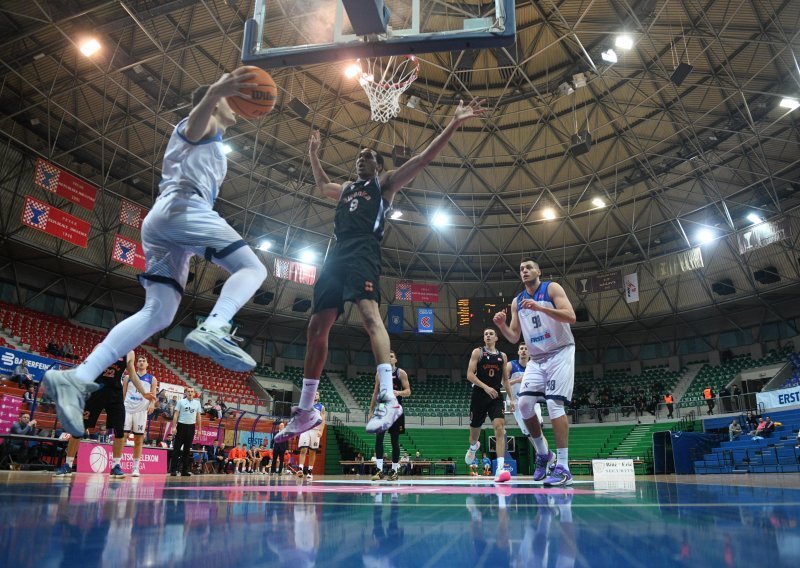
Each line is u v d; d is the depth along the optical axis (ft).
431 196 95.20
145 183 80.48
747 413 72.28
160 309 9.09
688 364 101.91
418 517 5.12
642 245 97.91
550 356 15.52
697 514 5.24
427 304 107.14
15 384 41.22
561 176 90.12
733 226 81.61
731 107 72.23
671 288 96.37
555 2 63.77
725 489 11.48
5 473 20.54
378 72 73.92
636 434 82.69
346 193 11.04
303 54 14.49
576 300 104.53
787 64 63.21
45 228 61.57
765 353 93.61
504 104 80.28
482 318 97.45
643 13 61.00
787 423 65.72
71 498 6.73
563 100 79.56
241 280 8.87
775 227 77.25
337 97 76.33
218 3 57.88
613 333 108.27
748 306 93.56
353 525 4.37
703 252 91.97
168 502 6.51
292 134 80.74
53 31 54.39
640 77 71.36
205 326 8.08
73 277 80.02
